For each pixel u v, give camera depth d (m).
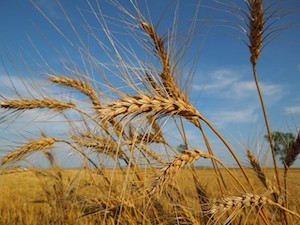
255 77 0.35
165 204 0.34
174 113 0.28
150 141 0.31
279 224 0.31
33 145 0.38
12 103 0.36
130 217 0.34
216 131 0.29
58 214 0.46
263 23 0.34
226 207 0.26
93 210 0.36
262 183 0.33
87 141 0.32
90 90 0.35
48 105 0.37
